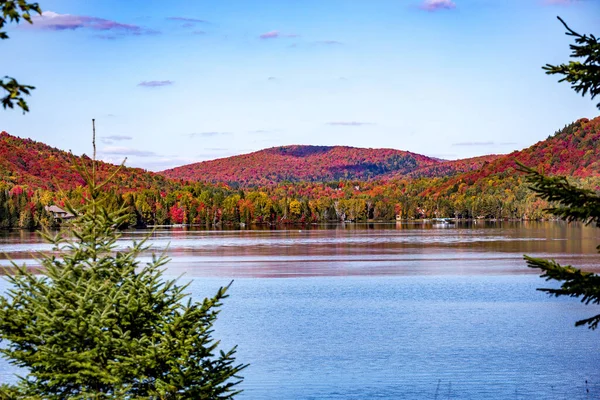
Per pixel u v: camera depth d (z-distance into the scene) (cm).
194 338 1384
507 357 3127
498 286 5531
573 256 8400
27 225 17550
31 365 1389
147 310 1434
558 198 1148
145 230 18938
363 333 3684
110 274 1472
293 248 10394
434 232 15988
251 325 3912
